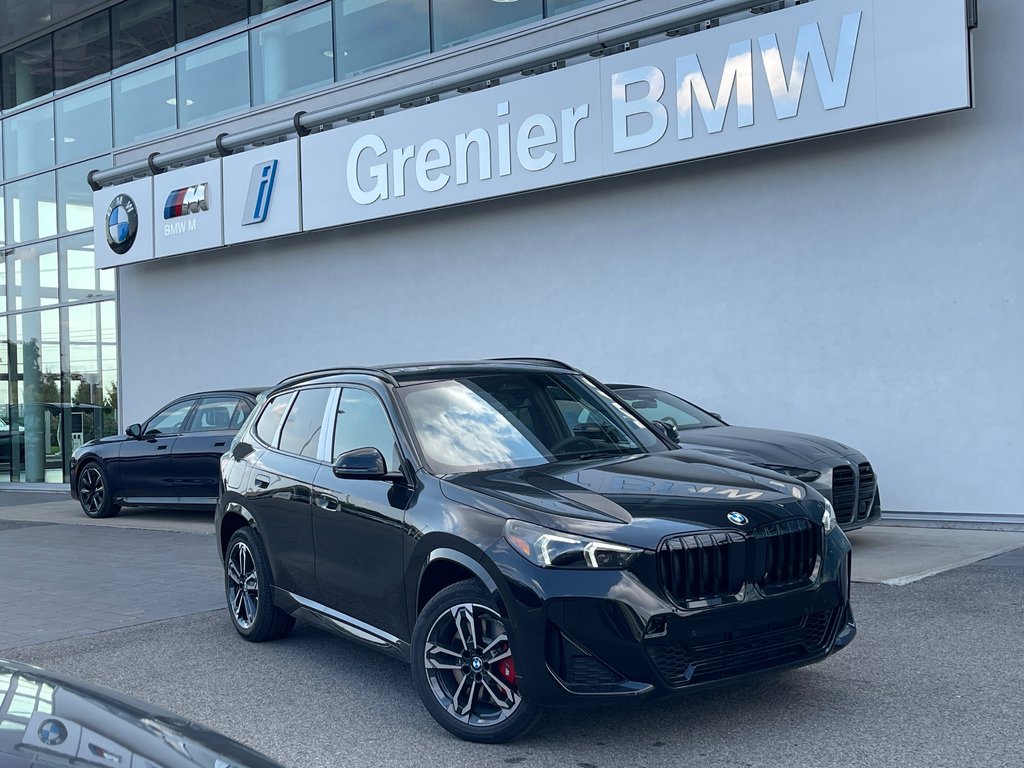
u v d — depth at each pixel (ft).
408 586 15.60
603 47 38.47
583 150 38.34
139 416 59.06
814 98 32.68
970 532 30.60
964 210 31.65
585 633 13.08
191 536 38.32
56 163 65.21
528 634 13.35
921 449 32.60
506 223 42.45
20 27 64.75
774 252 35.40
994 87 31.04
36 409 66.33
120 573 30.55
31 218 66.85
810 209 34.58
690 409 31.24
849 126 32.04
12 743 7.76
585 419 18.12
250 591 21.31
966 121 31.53
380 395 17.83
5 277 68.64
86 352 62.85
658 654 13.04
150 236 55.62
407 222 45.85
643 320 38.58
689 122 35.55
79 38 63.87
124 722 8.51
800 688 16.01
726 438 27.27
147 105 59.88
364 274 47.62
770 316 35.55
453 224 44.21
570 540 13.42
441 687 14.89
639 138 36.83
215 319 54.65
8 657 20.75
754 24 33.96
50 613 25.08
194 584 28.12
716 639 13.35
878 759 13.05
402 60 47.34
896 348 33.01
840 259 34.01
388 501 16.22
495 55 42.70
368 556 16.63
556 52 39.22
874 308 33.40
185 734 8.60
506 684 14.06
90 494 46.16
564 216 40.65
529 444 16.96
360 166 45.50
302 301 50.39
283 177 48.67
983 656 17.21
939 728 14.02
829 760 13.10
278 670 19.02
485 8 43.91
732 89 34.53
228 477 21.83
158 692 17.88
